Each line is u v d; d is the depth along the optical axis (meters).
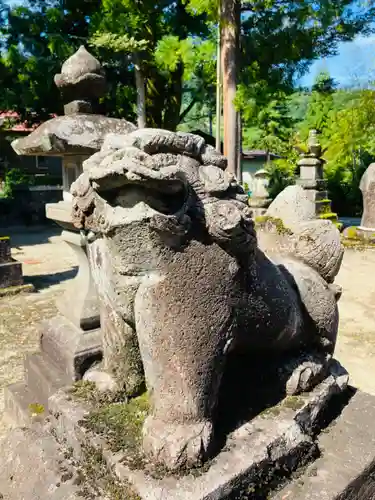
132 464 1.20
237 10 7.07
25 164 13.77
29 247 8.02
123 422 1.39
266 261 1.45
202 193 1.20
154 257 1.16
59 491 1.24
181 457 1.17
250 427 1.36
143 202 1.11
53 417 1.55
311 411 1.50
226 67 7.25
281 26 6.75
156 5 8.76
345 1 6.70
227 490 1.14
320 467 1.38
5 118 11.20
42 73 8.78
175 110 10.55
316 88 8.88
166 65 8.23
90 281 2.08
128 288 1.21
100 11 8.88
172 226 1.12
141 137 1.13
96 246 1.34
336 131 12.46
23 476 1.39
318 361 1.63
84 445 1.34
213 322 1.22
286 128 13.98
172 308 1.18
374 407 1.69
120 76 9.83
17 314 4.24
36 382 2.11
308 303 1.59
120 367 1.52
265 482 1.24
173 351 1.20
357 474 1.35
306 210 1.88
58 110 9.75
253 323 1.36
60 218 2.12
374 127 12.06
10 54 8.61
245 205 1.26
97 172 1.06
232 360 1.54
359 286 5.34
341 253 1.71
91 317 2.01
